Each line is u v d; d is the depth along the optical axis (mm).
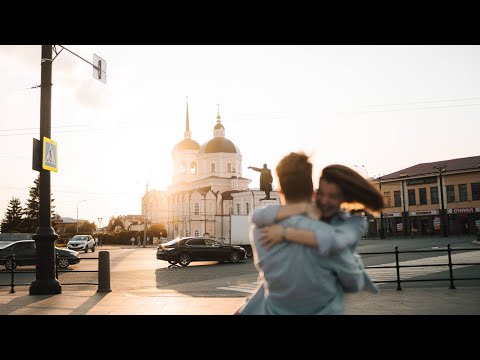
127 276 19344
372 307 8391
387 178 69188
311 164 2227
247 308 2346
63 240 75938
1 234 53312
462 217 60094
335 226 2170
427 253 26000
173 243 25359
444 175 62062
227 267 23875
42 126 11812
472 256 22219
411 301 9164
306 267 1996
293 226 2033
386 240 52750
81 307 9164
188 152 110625
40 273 11734
